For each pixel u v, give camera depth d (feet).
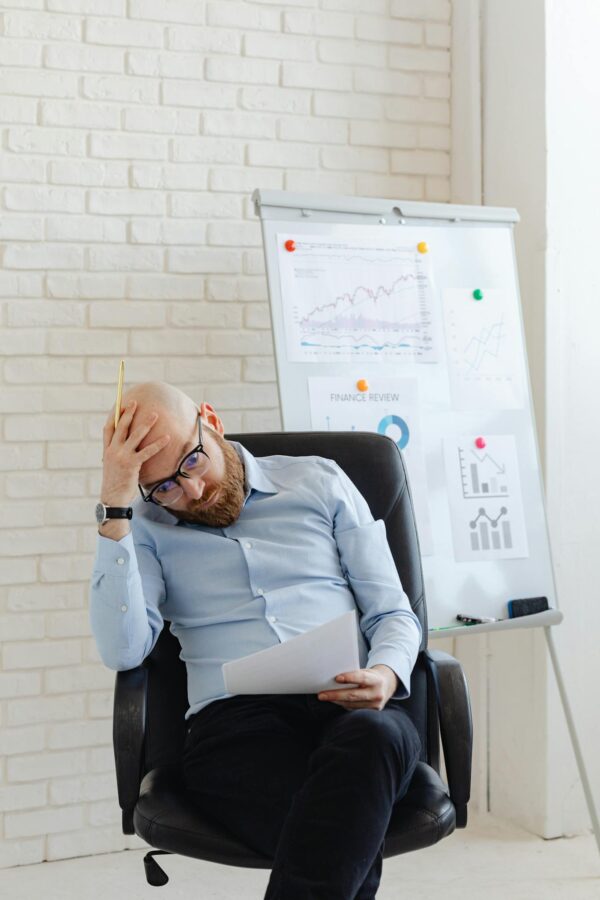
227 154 9.43
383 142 9.98
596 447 9.53
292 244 8.40
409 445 8.46
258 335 9.55
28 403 8.89
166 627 6.48
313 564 6.35
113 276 9.11
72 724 9.04
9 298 8.83
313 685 5.37
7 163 8.79
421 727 6.23
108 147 9.06
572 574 9.43
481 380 8.76
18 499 8.87
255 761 5.52
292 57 9.62
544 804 9.39
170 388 6.10
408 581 6.62
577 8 9.34
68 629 9.01
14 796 8.87
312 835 4.80
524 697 9.63
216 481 6.23
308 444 6.90
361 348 8.46
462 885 8.44
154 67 9.17
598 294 9.49
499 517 8.61
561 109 9.29
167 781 5.82
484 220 8.99
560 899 8.18
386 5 9.95
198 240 9.35
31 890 8.37
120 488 5.77
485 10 9.94
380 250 8.64
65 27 8.91
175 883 8.52
